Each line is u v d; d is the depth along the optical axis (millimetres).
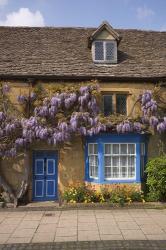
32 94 15305
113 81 15977
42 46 17812
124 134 15266
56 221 12000
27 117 15359
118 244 9266
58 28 19375
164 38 19562
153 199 14539
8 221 12094
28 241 9695
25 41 18109
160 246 9055
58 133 14727
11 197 14602
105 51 16938
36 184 15688
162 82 16078
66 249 8938
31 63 16359
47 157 15852
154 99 15719
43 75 15500
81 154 15648
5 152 14703
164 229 10750
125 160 15344
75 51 17578
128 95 16078
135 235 10125
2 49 17297
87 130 14859
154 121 15281
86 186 15070
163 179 14344
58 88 15281
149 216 12594
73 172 15570
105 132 15094
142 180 15414
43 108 14961
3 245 9344
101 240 9680
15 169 15312
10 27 19016
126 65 16812
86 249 8906
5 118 14852
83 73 15875
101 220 12055
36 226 11336
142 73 16203
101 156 15070
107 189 14758
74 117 14805
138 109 15984
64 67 16250
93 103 15250
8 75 15367
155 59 17516
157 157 15445
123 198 14180
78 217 12578
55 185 15789
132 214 12977
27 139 14703
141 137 15508
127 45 18500
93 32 17484
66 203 14211
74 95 15188
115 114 15570
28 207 14055
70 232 10562
